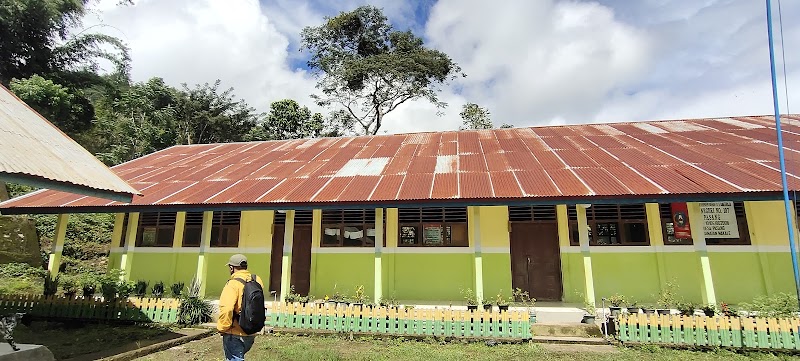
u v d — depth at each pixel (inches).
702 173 344.5
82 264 649.6
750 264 394.9
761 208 403.5
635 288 409.1
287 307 338.3
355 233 470.0
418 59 1192.8
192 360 266.8
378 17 1246.9
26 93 871.1
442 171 420.5
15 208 412.8
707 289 322.7
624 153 426.3
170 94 1140.5
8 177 211.0
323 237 474.9
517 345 292.2
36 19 1003.3
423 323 313.7
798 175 319.9
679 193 311.6
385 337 314.8
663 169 364.5
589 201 327.0
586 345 293.9
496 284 427.5
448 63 1246.3
